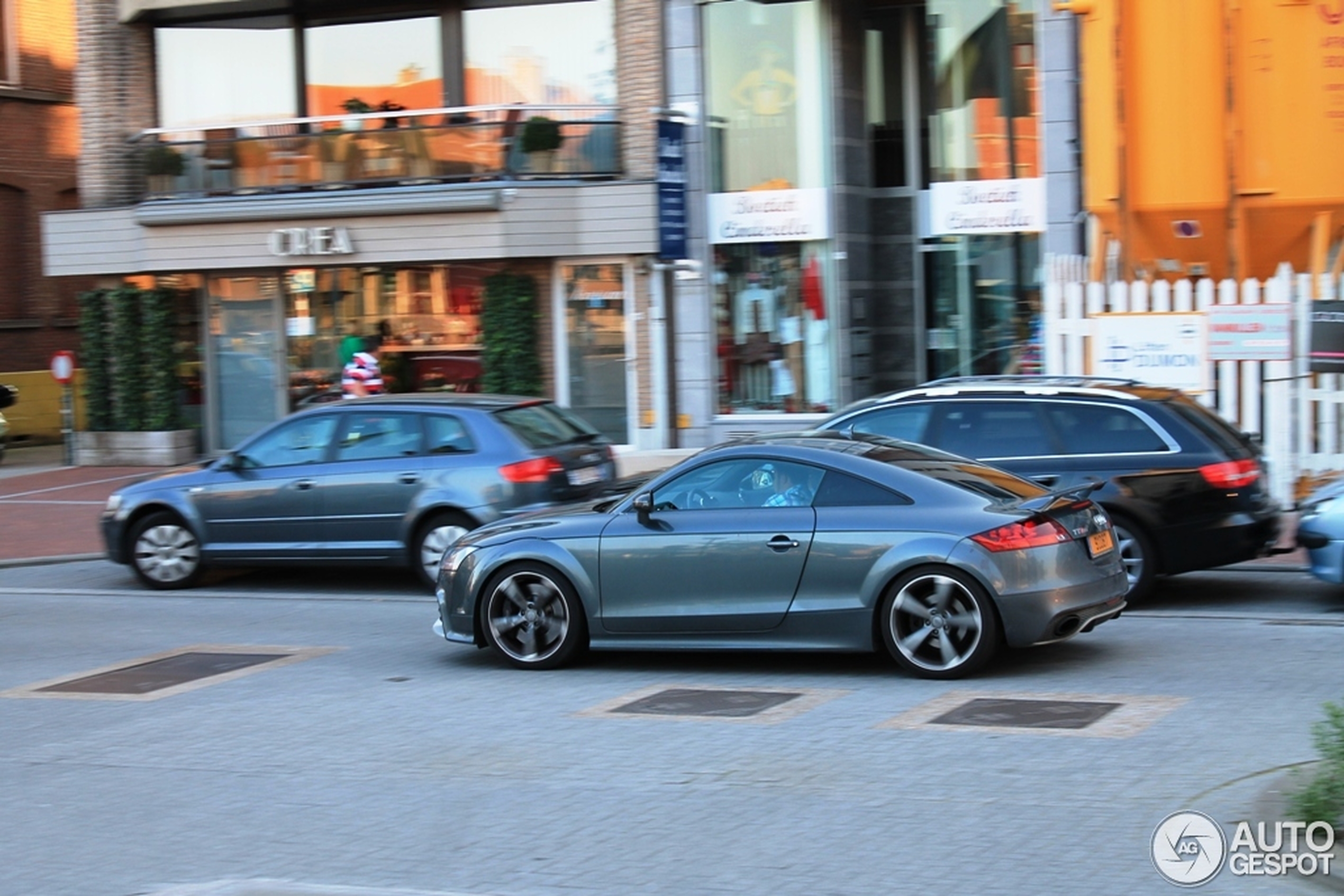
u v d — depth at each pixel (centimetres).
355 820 728
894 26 2345
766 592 1009
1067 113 2086
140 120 2639
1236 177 1546
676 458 2223
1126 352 1597
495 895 612
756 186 2302
